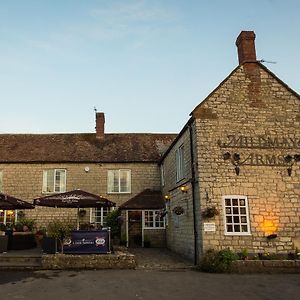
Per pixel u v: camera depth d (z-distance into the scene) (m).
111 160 22.94
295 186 14.22
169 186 19.88
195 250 14.00
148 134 26.44
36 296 8.84
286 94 15.19
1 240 15.75
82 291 9.38
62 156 23.05
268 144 14.55
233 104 14.83
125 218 21.84
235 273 12.18
